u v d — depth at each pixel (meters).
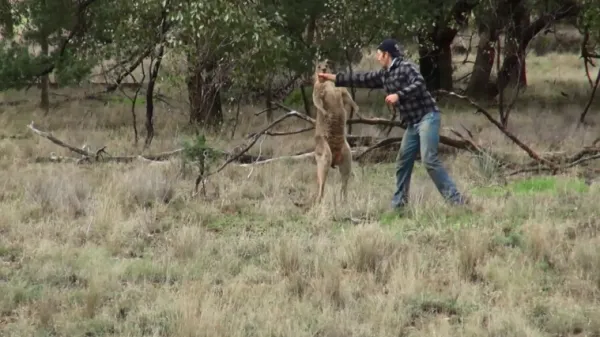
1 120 26.25
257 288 9.62
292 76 28.44
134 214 13.51
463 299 9.26
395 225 12.45
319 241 11.38
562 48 50.34
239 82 22.41
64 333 8.41
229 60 22.28
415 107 13.19
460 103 32.72
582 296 9.30
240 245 11.52
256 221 13.24
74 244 11.77
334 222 12.95
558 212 12.98
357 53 25.05
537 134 22.31
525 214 12.86
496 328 8.27
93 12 26.64
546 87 37.25
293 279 9.74
